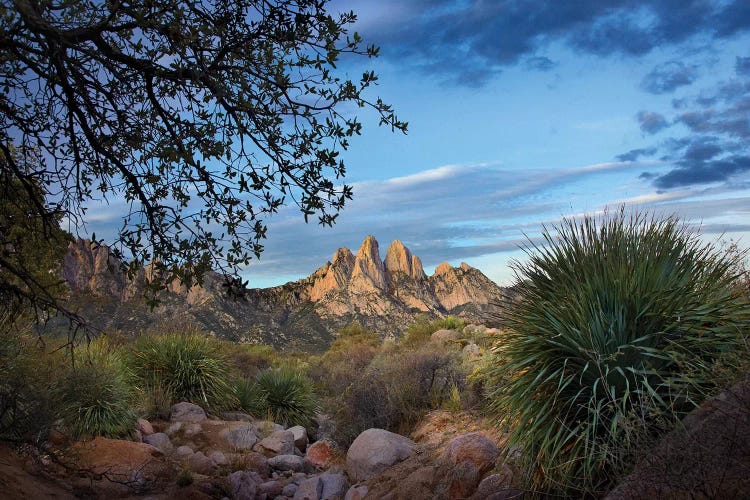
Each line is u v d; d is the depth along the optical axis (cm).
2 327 661
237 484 772
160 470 767
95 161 428
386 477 650
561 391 413
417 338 1811
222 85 362
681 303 405
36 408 664
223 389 1256
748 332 386
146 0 333
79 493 643
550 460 384
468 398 826
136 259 386
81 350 923
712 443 299
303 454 1035
